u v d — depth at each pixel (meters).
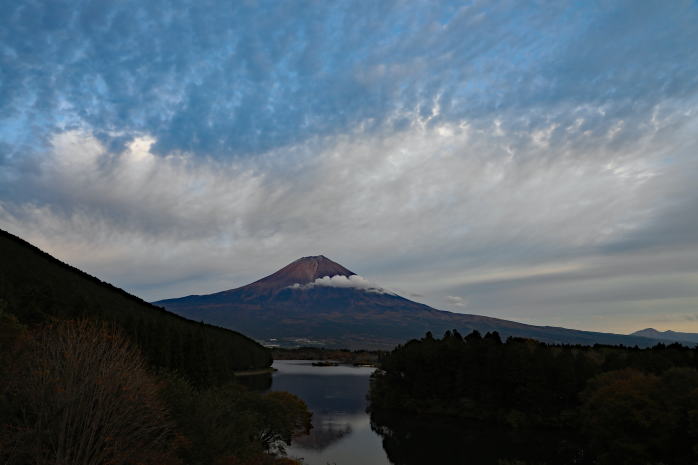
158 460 23.94
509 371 105.62
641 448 56.94
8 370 21.80
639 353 110.56
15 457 19.55
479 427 97.56
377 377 130.62
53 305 67.62
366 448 76.06
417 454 73.56
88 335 23.88
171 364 89.38
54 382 20.66
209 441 30.48
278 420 61.78
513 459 70.31
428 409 113.69
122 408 22.25
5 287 70.00
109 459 20.72
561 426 95.00
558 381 99.25
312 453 71.38
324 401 129.12
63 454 20.02
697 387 60.25
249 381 171.75
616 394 64.06
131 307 134.62
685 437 56.53
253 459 34.25
